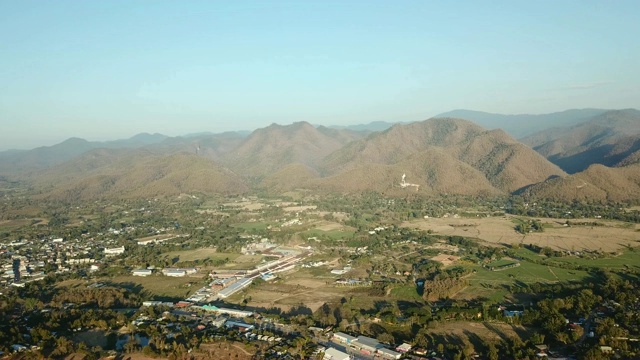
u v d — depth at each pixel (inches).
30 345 7199.8
